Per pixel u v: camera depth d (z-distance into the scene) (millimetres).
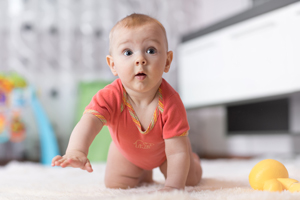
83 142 714
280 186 723
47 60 2740
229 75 2354
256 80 2156
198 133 2998
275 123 2217
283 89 1981
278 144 2467
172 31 3035
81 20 2836
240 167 1580
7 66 2656
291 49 1932
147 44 754
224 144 2854
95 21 2855
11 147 2572
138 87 750
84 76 2822
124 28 772
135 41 752
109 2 2879
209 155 2826
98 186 986
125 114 816
